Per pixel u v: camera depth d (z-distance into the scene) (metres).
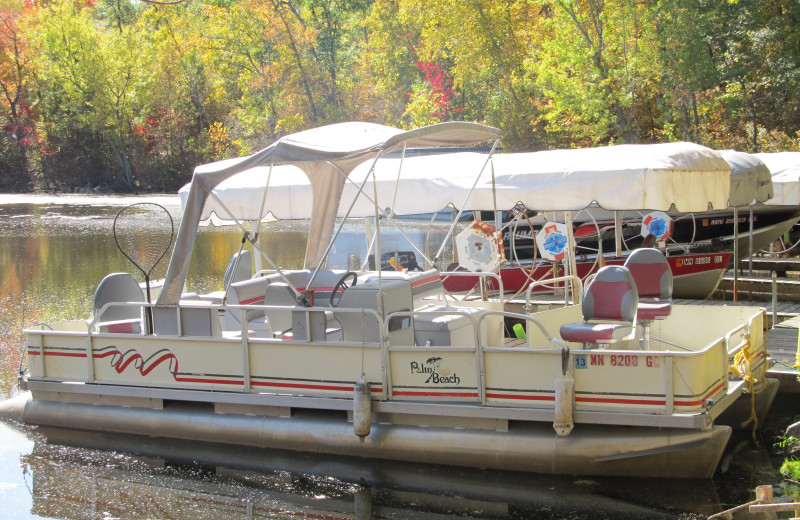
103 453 7.67
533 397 6.41
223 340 7.41
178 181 57.22
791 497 6.21
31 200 49.97
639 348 7.80
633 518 5.99
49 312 14.44
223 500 6.68
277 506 6.54
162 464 7.42
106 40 58.03
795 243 17.61
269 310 7.52
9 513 6.48
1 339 12.36
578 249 13.95
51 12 57.97
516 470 6.54
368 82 48.22
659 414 6.07
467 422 6.69
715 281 13.11
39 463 7.50
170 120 57.03
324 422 7.18
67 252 23.61
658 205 8.02
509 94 32.66
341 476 6.96
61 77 56.56
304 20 46.97
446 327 7.17
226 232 29.39
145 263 21.08
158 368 7.73
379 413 6.96
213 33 45.47
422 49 37.84
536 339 7.46
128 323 8.09
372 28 47.25
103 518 6.40
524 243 14.62
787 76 24.42
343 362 7.01
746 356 7.04
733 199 9.45
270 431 7.31
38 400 8.37
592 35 28.09
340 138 7.29
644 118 28.66
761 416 7.68
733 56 25.67
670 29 25.00
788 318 11.04
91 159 59.50
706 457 6.11
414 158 10.65
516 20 33.81
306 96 46.19
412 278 7.65
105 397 8.05
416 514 6.27
